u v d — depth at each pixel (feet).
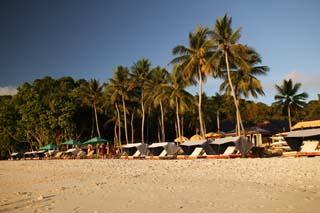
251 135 181.27
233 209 29.50
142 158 133.18
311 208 28.43
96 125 236.43
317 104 232.94
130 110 216.13
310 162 63.21
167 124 256.73
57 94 214.07
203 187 42.86
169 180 52.31
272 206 29.84
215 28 124.67
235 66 135.85
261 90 144.46
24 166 128.06
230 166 67.31
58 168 102.17
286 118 248.11
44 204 37.73
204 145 108.06
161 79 181.78
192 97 165.07
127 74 193.57
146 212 30.25
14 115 226.58
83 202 36.99
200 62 129.90
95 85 220.23
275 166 61.26
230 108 240.32
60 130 214.28
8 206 38.68
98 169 85.71
